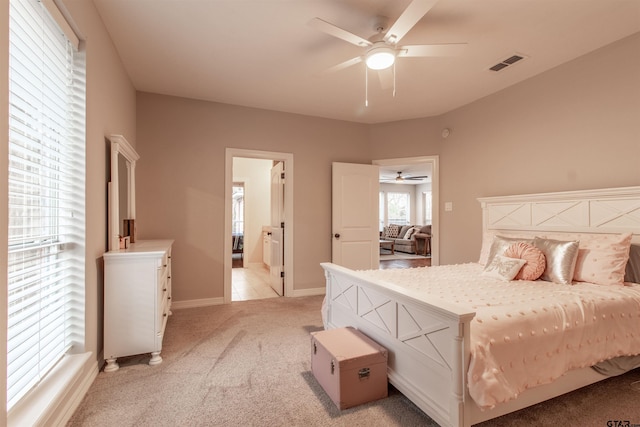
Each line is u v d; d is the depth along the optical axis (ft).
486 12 7.27
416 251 30.12
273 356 7.88
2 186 3.49
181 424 5.28
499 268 8.29
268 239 21.52
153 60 9.46
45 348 5.08
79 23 5.90
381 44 7.04
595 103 8.91
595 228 8.54
